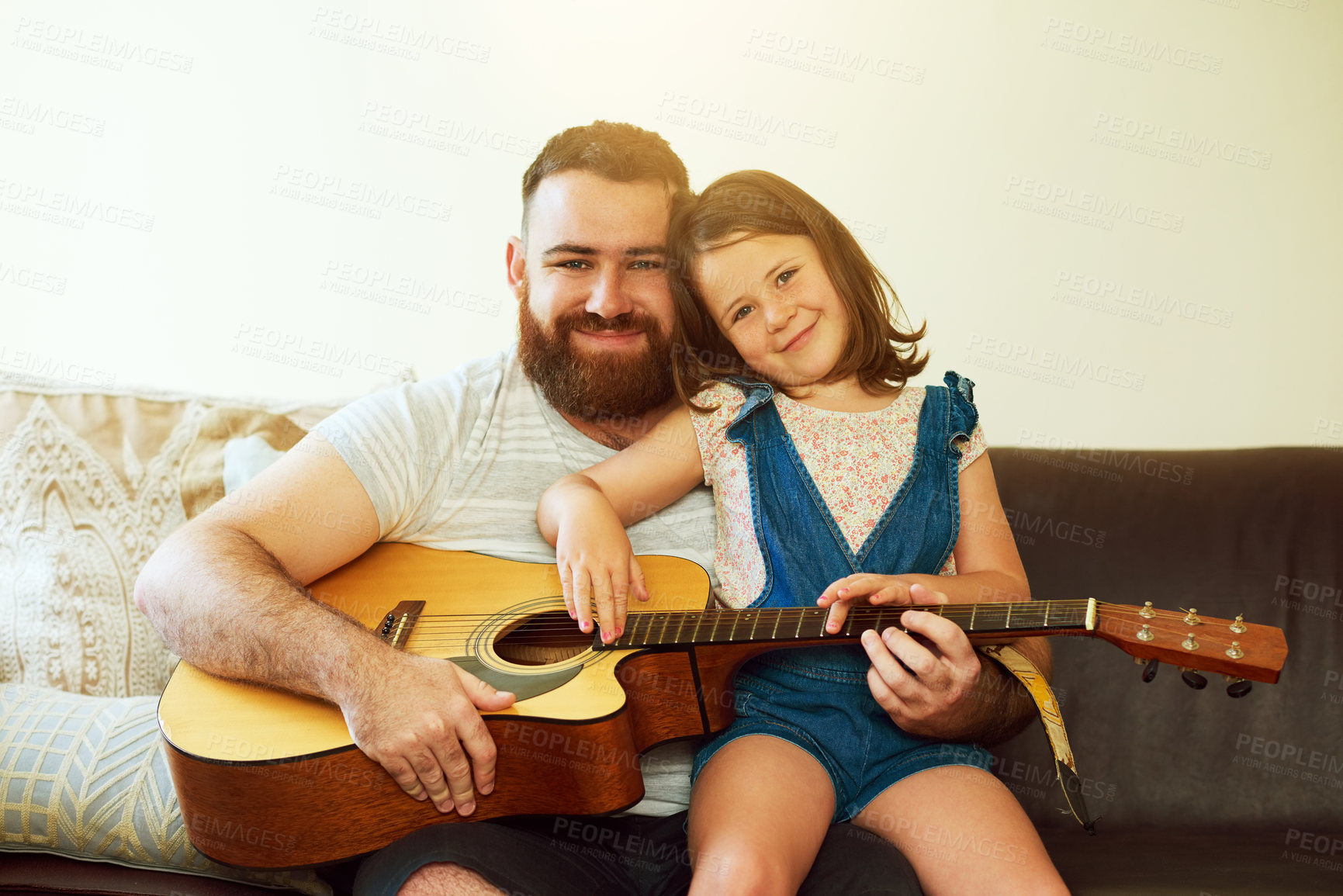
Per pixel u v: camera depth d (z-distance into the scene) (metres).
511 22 2.38
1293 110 2.21
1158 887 1.25
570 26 2.38
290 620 1.19
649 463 1.58
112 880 1.27
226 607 1.21
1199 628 1.11
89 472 1.82
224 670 1.22
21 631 1.69
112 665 1.70
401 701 1.12
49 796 1.27
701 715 1.33
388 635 1.38
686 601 1.40
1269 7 2.22
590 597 1.35
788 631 1.27
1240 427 2.22
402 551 1.56
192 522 1.37
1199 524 1.67
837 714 1.34
